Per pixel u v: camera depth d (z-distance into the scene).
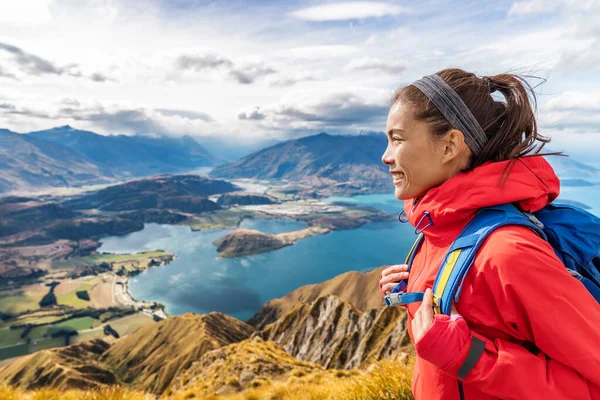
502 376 1.26
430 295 1.47
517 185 1.38
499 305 1.33
